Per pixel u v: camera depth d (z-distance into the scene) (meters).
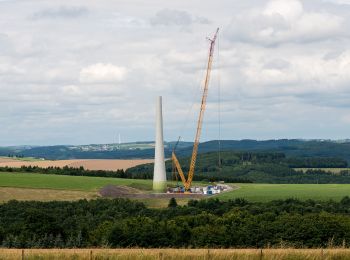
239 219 155.12
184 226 132.38
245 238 125.12
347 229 126.00
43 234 133.75
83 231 137.62
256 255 66.25
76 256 68.19
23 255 68.19
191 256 66.00
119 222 140.62
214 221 154.50
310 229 125.00
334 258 67.00
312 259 65.56
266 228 127.94
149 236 121.38
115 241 120.88
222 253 67.25
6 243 119.12
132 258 65.75
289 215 155.75
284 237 124.94
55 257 68.00
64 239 132.38
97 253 68.75
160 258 65.12
